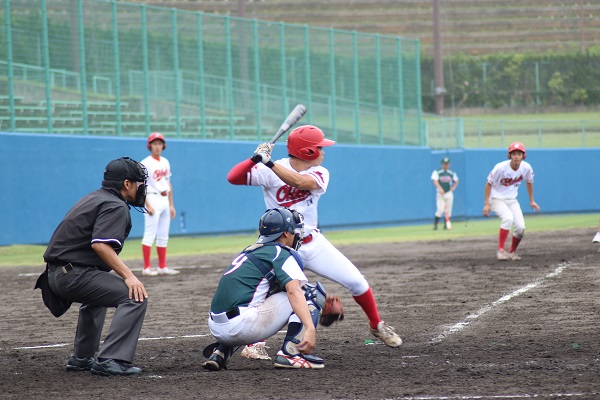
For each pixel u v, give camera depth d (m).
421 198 95.00
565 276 37.12
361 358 21.31
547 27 155.00
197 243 68.25
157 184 43.38
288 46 86.88
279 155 83.06
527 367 19.30
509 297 31.53
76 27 69.38
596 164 109.38
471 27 154.12
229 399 16.81
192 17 78.25
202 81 78.50
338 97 90.19
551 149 106.00
